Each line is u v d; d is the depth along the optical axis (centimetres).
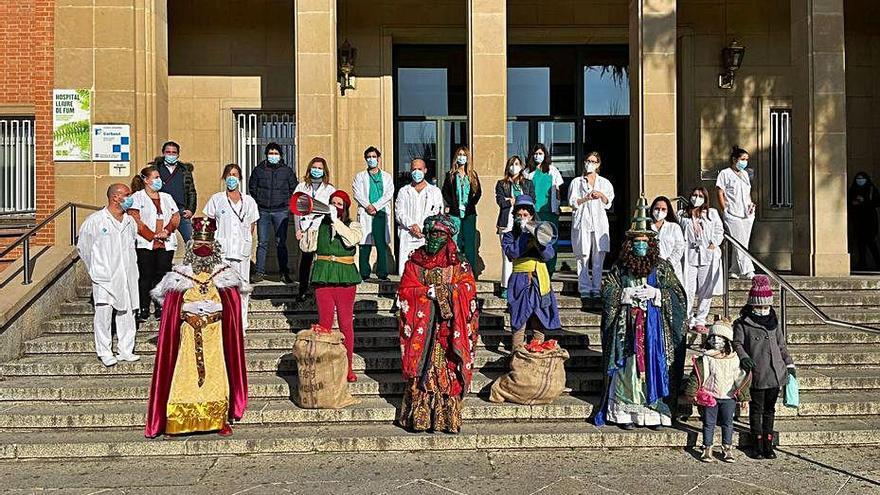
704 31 1454
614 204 1507
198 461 705
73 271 1061
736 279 1125
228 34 1430
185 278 741
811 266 1230
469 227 1087
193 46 1423
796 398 711
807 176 1243
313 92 1170
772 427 712
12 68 1335
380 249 1114
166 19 1270
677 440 741
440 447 732
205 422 730
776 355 709
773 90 1462
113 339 978
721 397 696
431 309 749
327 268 822
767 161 1459
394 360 877
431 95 1498
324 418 771
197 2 1422
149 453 716
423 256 760
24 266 950
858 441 747
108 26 1180
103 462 705
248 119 1446
